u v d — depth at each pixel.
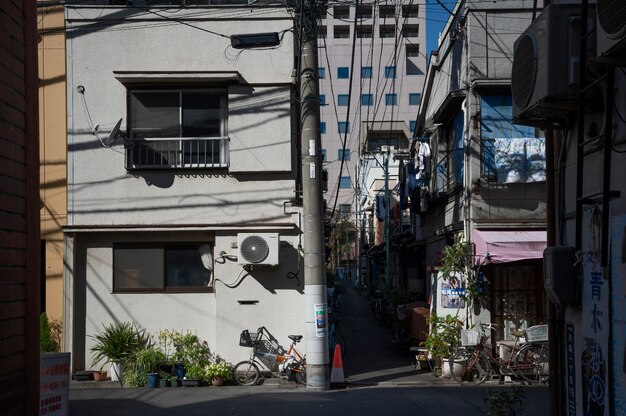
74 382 13.46
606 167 5.01
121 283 14.17
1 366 4.93
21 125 5.42
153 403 11.17
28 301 5.39
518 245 13.91
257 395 12.02
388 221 28.09
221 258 14.04
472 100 14.89
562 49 5.51
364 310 31.84
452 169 16.45
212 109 14.42
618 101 5.21
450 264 14.55
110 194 14.13
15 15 5.37
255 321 14.01
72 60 14.28
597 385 5.46
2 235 5.00
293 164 14.33
